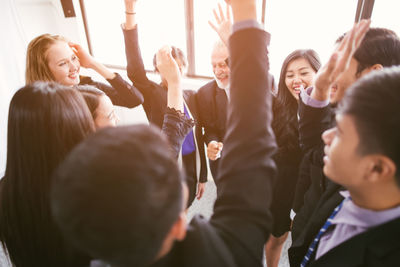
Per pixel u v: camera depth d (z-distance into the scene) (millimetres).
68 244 500
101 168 256
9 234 558
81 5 2979
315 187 859
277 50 2348
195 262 312
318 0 2039
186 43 2723
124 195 251
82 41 3117
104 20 3004
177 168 307
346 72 704
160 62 762
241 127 412
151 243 280
